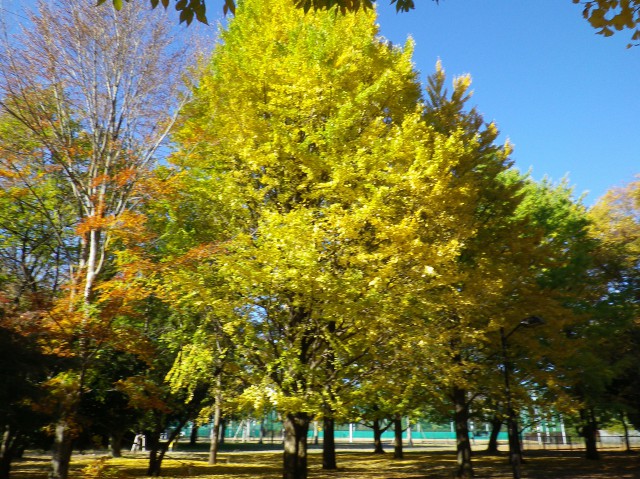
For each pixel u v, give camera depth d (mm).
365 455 32562
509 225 15539
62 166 11312
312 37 11398
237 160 11656
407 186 9781
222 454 33688
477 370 14727
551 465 22594
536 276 16969
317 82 10766
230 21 13727
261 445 49094
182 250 11141
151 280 10648
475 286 11539
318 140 10445
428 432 63562
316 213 10477
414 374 10547
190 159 11602
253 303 10281
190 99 12625
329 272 9438
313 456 32312
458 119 15992
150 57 12000
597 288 20047
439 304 10375
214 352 11422
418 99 14383
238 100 11352
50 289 12961
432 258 9383
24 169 11289
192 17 4402
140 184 10766
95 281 10906
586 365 16062
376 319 9438
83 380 10578
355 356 10828
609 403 20328
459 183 12359
